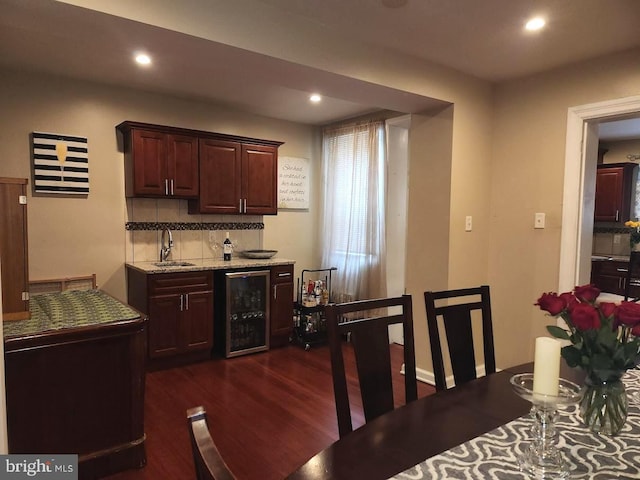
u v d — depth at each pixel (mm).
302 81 2711
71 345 2037
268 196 4484
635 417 1385
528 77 3299
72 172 3688
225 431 2662
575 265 3115
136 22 1899
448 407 1449
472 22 2426
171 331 3711
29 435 1963
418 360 3580
